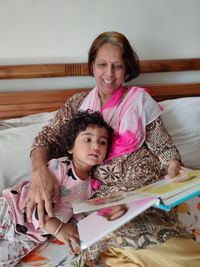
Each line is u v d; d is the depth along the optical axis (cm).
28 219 101
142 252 91
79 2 151
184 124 153
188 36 171
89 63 130
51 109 154
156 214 97
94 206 88
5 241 103
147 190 89
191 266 88
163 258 89
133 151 117
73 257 101
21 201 107
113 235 92
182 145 148
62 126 126
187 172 106
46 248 105
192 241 94
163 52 171
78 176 112
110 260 97
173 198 79
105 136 112
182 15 166
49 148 122
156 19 163
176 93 168
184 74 178
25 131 136
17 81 156
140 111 121
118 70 121
